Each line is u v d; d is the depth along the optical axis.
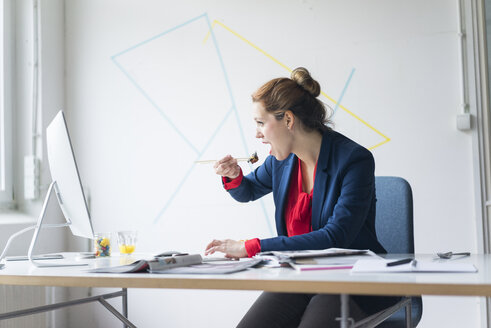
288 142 1.57
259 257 1.25
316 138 1.57
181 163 2.87
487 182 2.34
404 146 2.48
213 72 2.84
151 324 2.87
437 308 2.37
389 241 1.70
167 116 2.91
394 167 2.49
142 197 2.94
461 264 1.06
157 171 2.92
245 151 2.76
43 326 2.71
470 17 2.39
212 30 2.85
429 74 2.46
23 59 2.96
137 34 3.00
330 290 0.89
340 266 1.08
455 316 2.34
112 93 3.03
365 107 2.55
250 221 2.72
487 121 2.36
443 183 2.41
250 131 2.75
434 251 2.41
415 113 2.47
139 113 2.97
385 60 2.53
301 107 1.54
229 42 2.81
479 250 2.33
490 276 0.92
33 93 2.94
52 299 2.85
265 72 2.74
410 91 2.48
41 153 2.91
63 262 1.51
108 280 1.06
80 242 3.01
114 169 3.00
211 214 2.80
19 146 2.95
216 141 2.81
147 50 2.97
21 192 2.93
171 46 2.93
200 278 0.98
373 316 1.15
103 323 2.94
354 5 2.59
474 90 2.37
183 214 2.85
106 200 3.01
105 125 3.04
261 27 2.76
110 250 1.71
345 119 2.58
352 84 2.58
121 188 2.98
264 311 1.37
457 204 2.39
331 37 2.62
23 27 2.97
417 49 2.48
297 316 1.39
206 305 2.76
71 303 1.58
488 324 2.28
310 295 1.43
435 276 0.93
